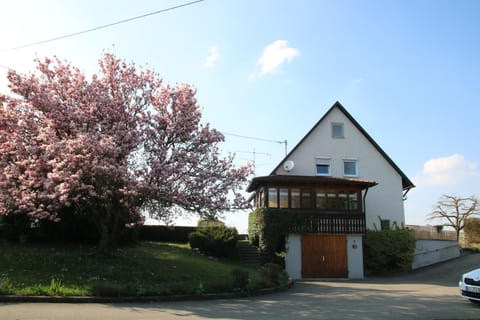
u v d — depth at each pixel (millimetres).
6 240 20609
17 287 13180
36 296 12562
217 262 23859
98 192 16562
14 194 15812
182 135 18516
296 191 27031
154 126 18125
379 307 13258
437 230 34781
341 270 26359
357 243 27000
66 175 14945
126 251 21234
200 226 28500
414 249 28062
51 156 15938
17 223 20516
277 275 18812
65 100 18125
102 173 15328
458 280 23859
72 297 12789
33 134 17078
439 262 33000
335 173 30531
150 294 13797
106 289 13234
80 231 21828
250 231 29094
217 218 18469
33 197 15656
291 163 29359
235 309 12438
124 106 18406
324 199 27188
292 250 26250
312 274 26062
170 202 17078
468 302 14508
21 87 17109
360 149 31266
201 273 18609
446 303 14289
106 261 17781
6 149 16391
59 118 17141
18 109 17422
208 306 12906
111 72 18859
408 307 13289
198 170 17922
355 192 27578
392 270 28234
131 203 16906
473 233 42500
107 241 18391
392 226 30531
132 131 17312
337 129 31422
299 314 11695
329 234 26750
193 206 17594
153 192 16203
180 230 30312
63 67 18531
